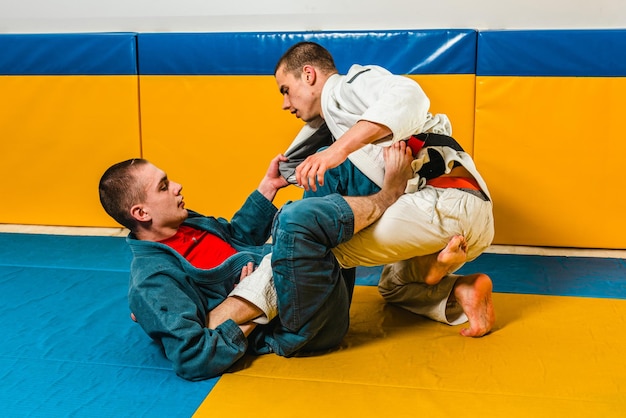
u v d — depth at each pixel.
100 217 3.55
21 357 2.14
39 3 3.60
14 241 3.36
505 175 3.19
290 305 2.01
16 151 3.53
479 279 2.23
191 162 3.41
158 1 3.52
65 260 3.08
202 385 1.96
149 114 3.39
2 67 3.45
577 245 3.21
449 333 2.29
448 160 2.16
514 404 1.83
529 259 3.08
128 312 2.50
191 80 3.33
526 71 3.08
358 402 1.84
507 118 3.13
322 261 1.99
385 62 3.18
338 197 2.04
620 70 3.04
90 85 3.41
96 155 3.48
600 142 3.10
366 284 2.79
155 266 2.07
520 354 2.12
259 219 2.45
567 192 3.16
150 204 2.17
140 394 1.91
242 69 3.28
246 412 1.81
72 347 2.21
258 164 3.36
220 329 2.02
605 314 2.43
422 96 2.02
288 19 3.44
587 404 1.83
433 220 2.09
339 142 1.90
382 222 2.09
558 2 3.23
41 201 3.58
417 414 1.78
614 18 3.21
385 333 2.29
